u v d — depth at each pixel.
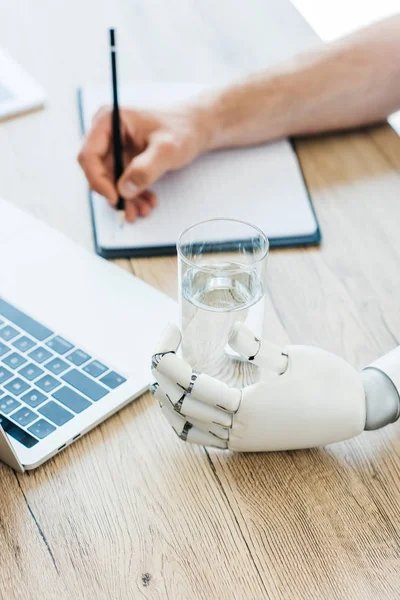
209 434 0.56
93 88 1.00
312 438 0.55
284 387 0.54
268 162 0.91
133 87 1.01
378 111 0.97
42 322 0.68
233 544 0.52
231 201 0.84
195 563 0.51
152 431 0.60
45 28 1.13
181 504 0.54
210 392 0.53
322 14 1.60
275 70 0.94
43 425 0.58
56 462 0.57
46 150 0.91
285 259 0.78
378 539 0.52
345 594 0.49
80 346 0.65
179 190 0.85
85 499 0.54
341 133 0.98
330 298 0.73
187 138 0.86
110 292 0.72
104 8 1.18
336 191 0.87
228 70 1.06
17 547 0.51
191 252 0.61
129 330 0.67
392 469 0.57
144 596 0.49
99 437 0.59
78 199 0.85
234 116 0.90
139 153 0.88
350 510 0.54
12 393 0.60
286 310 0.71
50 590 0.49
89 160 0.81
